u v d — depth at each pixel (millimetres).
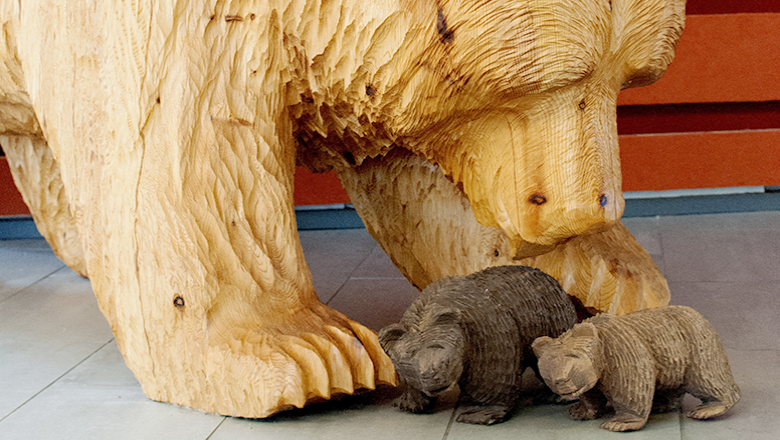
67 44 1535
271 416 1491
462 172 1601
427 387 1249
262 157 1519
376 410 1513
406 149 1836
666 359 1342
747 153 3137
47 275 2750
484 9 1287
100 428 1479
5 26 1758
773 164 3137
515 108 1404
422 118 1460
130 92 1470
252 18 1464
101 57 1497
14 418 1548
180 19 1440
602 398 1411
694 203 3250
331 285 2461
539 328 1469
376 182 1964
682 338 1355
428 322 1341
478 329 1377
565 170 1416
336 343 1488
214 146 1466
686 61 3084
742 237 2803
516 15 1281
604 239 1854
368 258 2812
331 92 1560
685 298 2129
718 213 3244
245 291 1508
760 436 1303
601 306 1767
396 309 2170
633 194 3289
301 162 1962
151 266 1493
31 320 2234
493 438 1345
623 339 1335
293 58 1519
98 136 1522
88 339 2055
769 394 1479
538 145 1430
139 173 1482
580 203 1420
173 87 1451
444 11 1318
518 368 1420
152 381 1575
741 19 3027
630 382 1320
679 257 2578
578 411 1432
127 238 1508
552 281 1553
